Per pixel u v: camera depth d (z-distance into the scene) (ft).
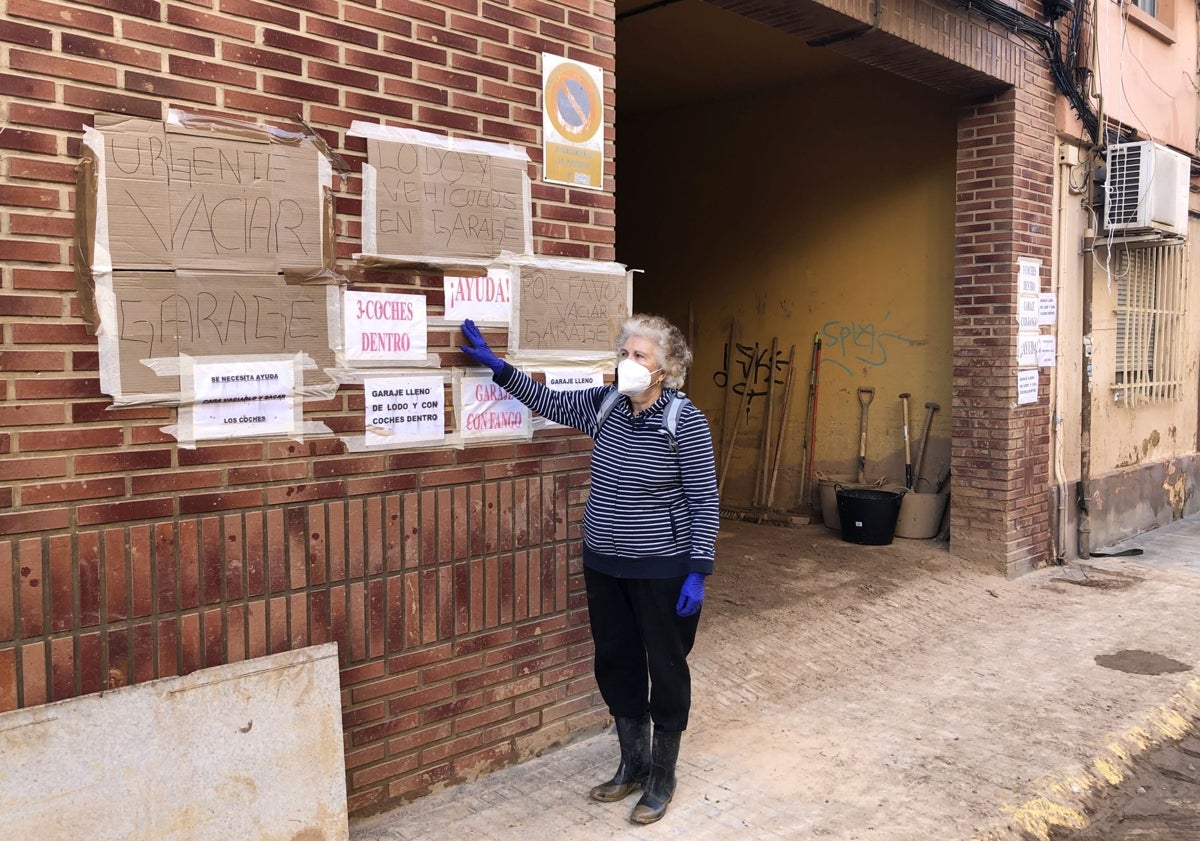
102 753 8.76
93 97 8.96
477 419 12.17
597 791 11.91
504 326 12.50
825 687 16.37
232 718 9.56
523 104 12.57
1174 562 26.37
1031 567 24.76
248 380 10.03
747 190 30.42
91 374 9.00
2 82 8.43
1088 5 26.12
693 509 10.97
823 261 28.73
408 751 11.59
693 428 10.85
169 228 9.46
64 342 8.84
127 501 9.23
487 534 12.33
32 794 8.37
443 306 11.78
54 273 8.78
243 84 9.93
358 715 11.08
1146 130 29.43
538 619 12.99
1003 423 23.71
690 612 10.91
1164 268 31.40
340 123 10.72
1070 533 26.53
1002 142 23.68
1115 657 18.26
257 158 10.05
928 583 22.45
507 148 12.41
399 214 11.26
